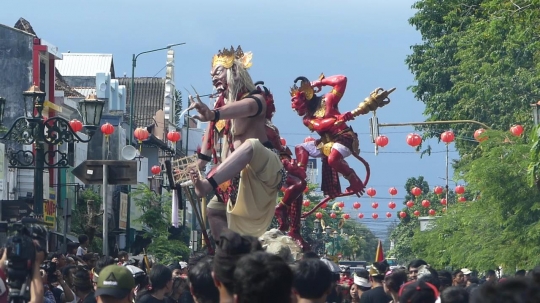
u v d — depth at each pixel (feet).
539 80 152.56
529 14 118.01
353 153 61.62
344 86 61.46
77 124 106.11
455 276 68.59
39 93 82.28
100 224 176.14
